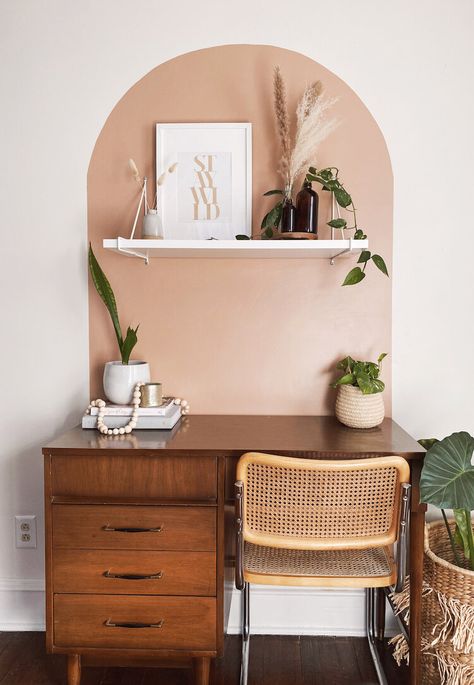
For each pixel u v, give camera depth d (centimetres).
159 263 204
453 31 196
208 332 205
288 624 206
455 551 175
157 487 158
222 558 158
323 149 200
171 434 175
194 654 160
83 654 163
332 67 198
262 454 141
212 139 200
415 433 204
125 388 184
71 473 159
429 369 203
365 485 142
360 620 205
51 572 161
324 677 181
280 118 189
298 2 198
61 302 206
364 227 200
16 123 203
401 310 202
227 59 200
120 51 201
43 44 201
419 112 198
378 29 197
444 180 198
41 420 208
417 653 157
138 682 180
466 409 203
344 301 203
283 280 203
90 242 204
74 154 203
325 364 204
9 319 207
